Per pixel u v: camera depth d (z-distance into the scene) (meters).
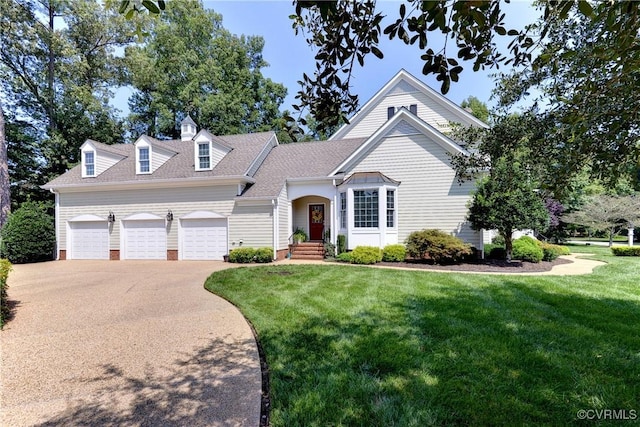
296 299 6.34
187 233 14.71
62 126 22.03
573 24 3.12
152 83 26.06
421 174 12.95
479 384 3.03
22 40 18.78
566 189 3.47
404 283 7.75
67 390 3.19
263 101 31.02
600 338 4.11
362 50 2.62
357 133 18.48
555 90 3.43
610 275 8.88
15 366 3.72
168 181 14.42
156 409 2.84
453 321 4.80
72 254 15.77
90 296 7.21
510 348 3.82
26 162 19.94
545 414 2.59
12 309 6.14
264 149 16.92
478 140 4.44
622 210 17.86
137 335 4.70
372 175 12.89
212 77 26.66
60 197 15.91
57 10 20.44
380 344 3.99
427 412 2.62
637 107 2.65
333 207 14.12
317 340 4.19
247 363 3.73
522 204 10.32
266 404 2.92
